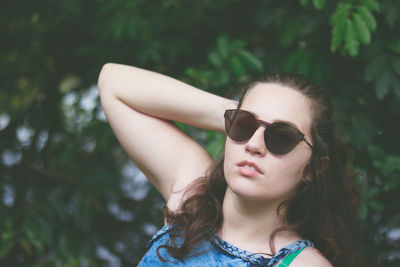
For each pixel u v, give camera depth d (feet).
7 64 12.20
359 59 7.55
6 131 12.64
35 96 12.92
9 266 10.94
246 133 3.98
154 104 4.99
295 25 7.89
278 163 3.93
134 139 5.04
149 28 9.11
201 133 8.08
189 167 4.92
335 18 6.57
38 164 12.30
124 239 11.76
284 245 4.20
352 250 4.56
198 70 8.80
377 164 6.74
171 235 4.39
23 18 10.52
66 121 12.78
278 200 4.17
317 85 4.27
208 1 9.11
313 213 4.38
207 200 4.50
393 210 7.81
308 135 4.10
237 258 4.12
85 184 11.11
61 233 10.62
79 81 12.16
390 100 7.48
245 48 8.96
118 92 5.10
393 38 7.02
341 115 7.36
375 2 6.51
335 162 4.47
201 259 4.20
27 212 10.64
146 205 11.75
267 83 4.21
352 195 4.72
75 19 10.59
